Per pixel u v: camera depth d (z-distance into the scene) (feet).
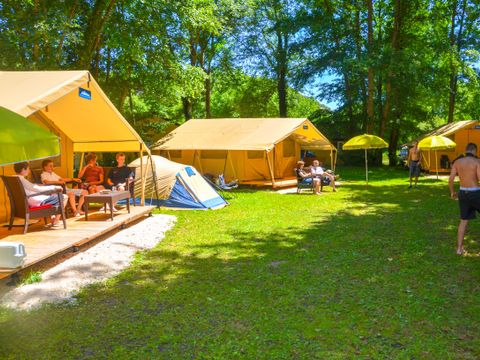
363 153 101.24
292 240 25.48
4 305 15.25
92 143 36.55
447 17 96.89
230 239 25.91
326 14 96.99
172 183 39.17
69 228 24.82
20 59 46.37
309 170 53.72
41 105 20.27
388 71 82.99
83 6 56.13
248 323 13.70
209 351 11.84
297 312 14.55
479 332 12.62
